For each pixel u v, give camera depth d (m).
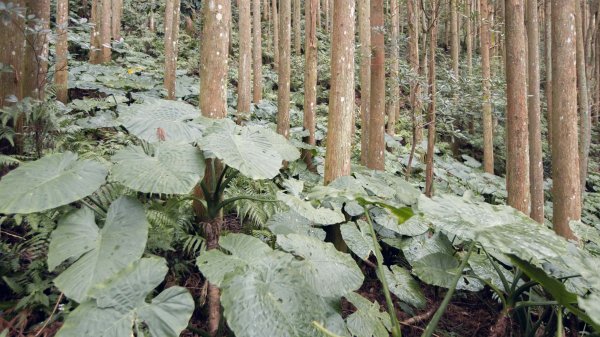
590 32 10.57
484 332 2.61
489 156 7.70
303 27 14.70
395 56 5.15
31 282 2.10
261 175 2.03
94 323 1.42
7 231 2.46
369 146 4.46
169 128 2.29
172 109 2.54
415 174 6.37
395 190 3.52
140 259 1.68
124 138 4.05
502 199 6.20
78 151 3.40
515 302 2.03
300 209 2.21
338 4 3.04
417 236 2.96
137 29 11.08
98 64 7.53
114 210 1.90
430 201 1.96
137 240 1.76
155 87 6.78
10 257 2.19
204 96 2.86
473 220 1.81
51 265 1.68
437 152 7.87
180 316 1.50
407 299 2.39
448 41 13.57
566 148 3.47
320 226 3.08
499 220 1.88
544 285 1.61
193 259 2.61
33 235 2.40
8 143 2.73
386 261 3.24
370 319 1.90
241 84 6.21
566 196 3.47
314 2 5.21
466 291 2.97
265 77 10.10
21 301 1.94
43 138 2.83
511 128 3.52
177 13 6.21
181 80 7.59
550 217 6.32
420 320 2.61
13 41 2.70
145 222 1.85
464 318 2.74
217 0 2.81
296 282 1.71
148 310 1.49
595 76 12.16
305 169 5.01
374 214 3.10
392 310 1.87
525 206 3.50
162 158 2.05
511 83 3.49
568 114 3.43
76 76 6.28
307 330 1.54
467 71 9.02
